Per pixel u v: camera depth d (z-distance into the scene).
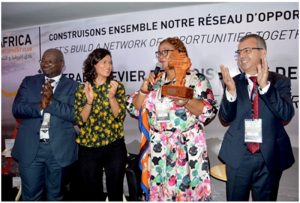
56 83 2.38
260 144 1.97
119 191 2.21
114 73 2.88
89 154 2.18
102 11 2.78
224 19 2.55
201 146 2.04
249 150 1.99
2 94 3.26
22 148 2.35
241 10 2.51
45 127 2.31
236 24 2.52
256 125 1.96
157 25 2.73
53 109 2.26
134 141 2.81
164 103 2.00
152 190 2.06
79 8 2.69
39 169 2.36
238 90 2.06
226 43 2.55
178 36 2.68
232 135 2.05
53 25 3.07
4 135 3.22
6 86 3.25
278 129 2.01
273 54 2.44
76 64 3.00
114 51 2.88
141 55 2.79
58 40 3.06
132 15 2.80
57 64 2.35
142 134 2.19
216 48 2.58
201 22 2.61
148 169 2.14
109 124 2.18
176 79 1.89
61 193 2.40
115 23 2.86
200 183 2.03
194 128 2.04
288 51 2.41
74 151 2.38
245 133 1.99
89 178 2.17
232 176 2.04
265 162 1.95
